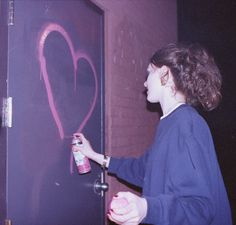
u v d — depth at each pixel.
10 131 1.21
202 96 1.41
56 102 1.53
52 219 1.49
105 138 2.17
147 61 3.15
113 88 2.32
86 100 1.86
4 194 1.20
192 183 1.12
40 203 1.40
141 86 2.95
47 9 1.46
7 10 1.21
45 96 1.44
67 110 1.64
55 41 1.53
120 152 2.43
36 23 1.38
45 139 1.44
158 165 1.27
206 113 5.17
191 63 1.38
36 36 1.37
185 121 1.25
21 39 1.27
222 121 5.17
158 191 1.25
